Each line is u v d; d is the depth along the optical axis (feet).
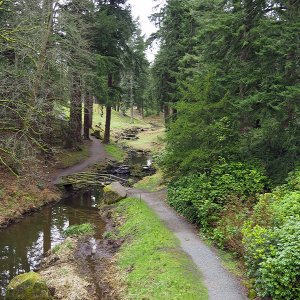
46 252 48.26
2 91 56.13
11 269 43.09
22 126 63.72
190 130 53.67
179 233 45.52
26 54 59.36
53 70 73.92
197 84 56.18
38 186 74.64
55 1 73.26
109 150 126.41
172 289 31.19
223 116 52.54
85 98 122.11
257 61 49.55
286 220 32.99
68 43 78.43
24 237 53.78
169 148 61.26
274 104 45.29
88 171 94.99
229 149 51.62
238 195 46.42
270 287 26.35
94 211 67.72
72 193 81.15
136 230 50.14
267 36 46.39
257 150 51.55
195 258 37.24
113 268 41.24
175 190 60.39
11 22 61.16
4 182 69.31
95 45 100.32
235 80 50.42
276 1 48.26
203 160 52.95
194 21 83.82
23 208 64.44
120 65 110.83
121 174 97.81
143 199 66.54
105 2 108.99
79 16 80.69
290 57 45.34
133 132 184.55
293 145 45.91
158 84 106.73
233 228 38.63
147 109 216.33
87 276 40.14
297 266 25.88
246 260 32.58
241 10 50.08
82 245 49.80
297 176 42.70
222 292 29.81
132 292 33.78
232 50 52.16
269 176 48.85
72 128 108.58
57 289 36.17
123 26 106.52
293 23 44.21
